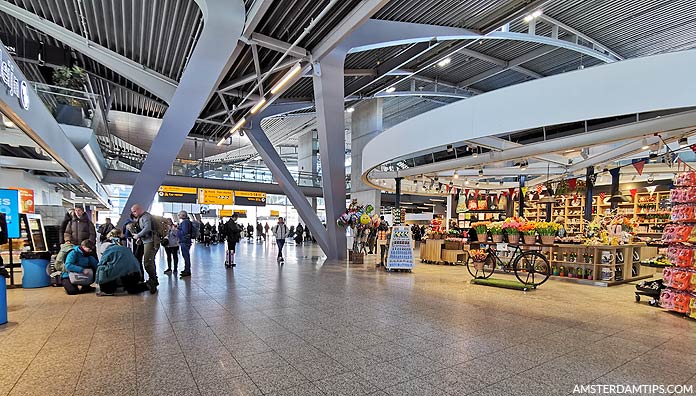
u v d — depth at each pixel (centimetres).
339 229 1066
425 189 1631
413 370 289
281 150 3391
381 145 885
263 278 733
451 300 549
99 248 1193
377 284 682
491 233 761
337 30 631
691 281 467
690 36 1040
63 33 747
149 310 463
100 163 1330
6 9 680
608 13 917
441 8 701
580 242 792
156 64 840
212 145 2058
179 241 752
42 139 654
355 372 283
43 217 1097
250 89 971
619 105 516
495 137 795
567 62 1253
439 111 711
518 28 979
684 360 319
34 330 377
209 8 514
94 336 360
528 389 260
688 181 496
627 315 476
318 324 411
